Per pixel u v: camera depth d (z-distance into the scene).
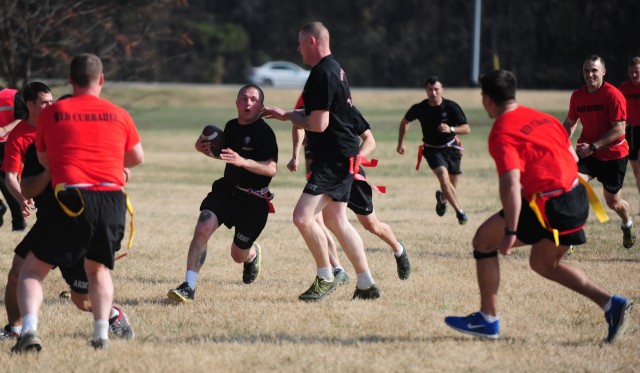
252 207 20.78
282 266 25.16
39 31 58.25
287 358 15.38
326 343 16.52
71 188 14.95
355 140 19.67
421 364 15.08
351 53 186.00
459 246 28.25
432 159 33.28
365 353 15.77
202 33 177.75
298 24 190.00
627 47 163.12
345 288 22.11
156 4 63.66
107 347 15.75
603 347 16.08
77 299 16.66
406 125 33.84
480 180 48.75
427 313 19.08
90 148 15.16
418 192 44.00
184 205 39.22
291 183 48.34
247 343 16.52
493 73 15.73
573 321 18.27
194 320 18.52
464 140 76.62
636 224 32.12
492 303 16.16
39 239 15.18
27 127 19.91
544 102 116.31
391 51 182.75
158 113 109.12
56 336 17.14
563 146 15.73
